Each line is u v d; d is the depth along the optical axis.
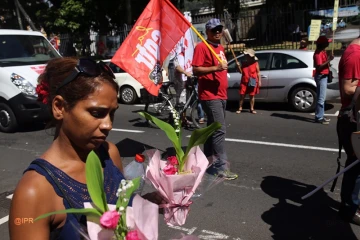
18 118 7.93
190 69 8.09
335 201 4.38
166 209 1.50
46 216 1.15
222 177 1.82
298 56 9.44
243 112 9.78
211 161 1.80
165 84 8.46
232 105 10.78
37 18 26.23
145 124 8.62
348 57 3.50
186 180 1.46
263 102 10.20
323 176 5.14
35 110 7.80
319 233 3.70
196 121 8.33
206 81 4.96
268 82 9.66
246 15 15.20
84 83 1.28
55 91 1.33
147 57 5.14
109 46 19.06
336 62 12.20
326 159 5.79
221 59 5.06
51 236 1.28
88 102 1.28
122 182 1.23
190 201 1.53
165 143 7.00
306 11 13.33
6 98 7.92
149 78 5.15
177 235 1.43
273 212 4.16
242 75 9.47
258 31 14.32
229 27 14.16
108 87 1.32
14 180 5.40
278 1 20.52
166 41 5.10
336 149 6.26
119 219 1.15
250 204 4.36
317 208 4.22
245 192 4.69
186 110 8.20
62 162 1.34
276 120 8.66
